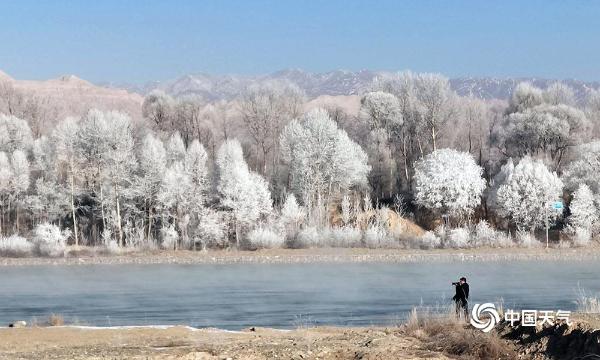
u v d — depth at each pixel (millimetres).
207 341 28812
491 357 25047
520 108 151750
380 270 87562
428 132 143125
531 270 85688
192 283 75938
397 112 141500
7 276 85812
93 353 26000
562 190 116312
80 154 117938
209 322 48188
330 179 119688
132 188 115500
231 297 63344
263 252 105688
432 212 118750
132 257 104625
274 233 110688
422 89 145000
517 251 103750
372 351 25484
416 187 116375
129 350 26484
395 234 112188
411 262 96938
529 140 131875
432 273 83312
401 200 122625
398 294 64000
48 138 130500
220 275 84125
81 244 114750
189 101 158625
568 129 129750
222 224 110625
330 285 72125
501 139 139500
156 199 115750
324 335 30297
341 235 109125
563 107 133500
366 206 117500
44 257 105750
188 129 155625
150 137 120875
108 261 102125
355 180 121562
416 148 143500
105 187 117438
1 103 166750
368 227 111812
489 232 109375
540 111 132625
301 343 27516
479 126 149625
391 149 143375
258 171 145750
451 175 113500
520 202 111438
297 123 125438
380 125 142500
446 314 32688
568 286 68938
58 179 124500
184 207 114625
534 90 155125
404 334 29625
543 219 111250
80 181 121312
